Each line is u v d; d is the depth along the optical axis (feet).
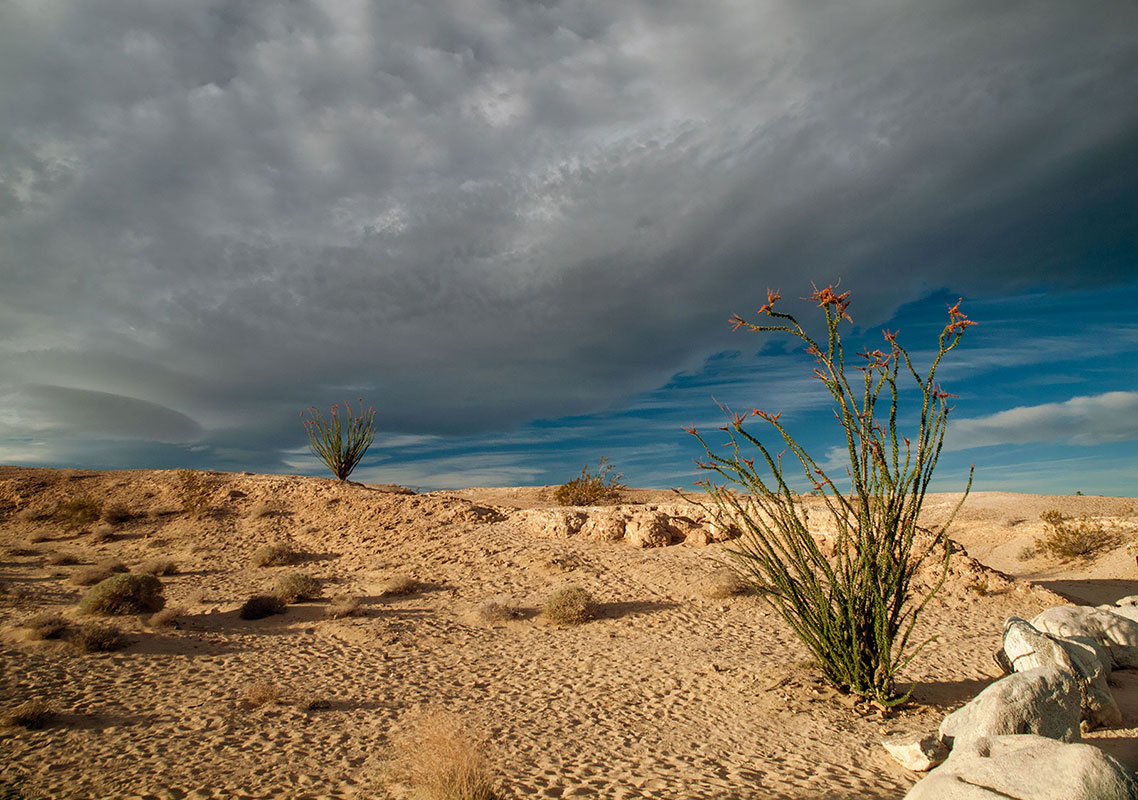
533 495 117.80
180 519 74.02
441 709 28.50
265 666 34.76
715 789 19.20
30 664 32.71
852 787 19.17
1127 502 99.25
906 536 26.71
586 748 23.86
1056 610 32.27
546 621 44.42
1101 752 14.23
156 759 22.81
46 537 69.82
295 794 19.76
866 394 26.32
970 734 19.08
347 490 80.69
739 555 30.55
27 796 19.89
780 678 31.01
